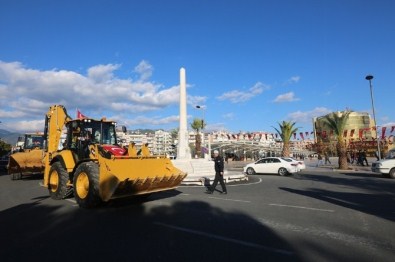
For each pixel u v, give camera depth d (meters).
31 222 8.43
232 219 8.63
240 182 20.20
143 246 6.27
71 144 12.53
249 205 10.91
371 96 33.12
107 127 13.20
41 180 21.94
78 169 10.73
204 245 6.31
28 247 6.28
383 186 16.81
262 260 5.45
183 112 25.27
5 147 60.16
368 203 11.21
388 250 5.92
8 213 9.67
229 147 64.81
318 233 7.13
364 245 6.23
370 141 48.88
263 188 16.44
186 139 25.23
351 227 7.68
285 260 5.44
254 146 65.88
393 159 22.61
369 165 38.56
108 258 5.62
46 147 13.84
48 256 5.76
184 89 25.33
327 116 34.19
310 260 5.43
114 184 9.48
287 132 43.44
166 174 11.09
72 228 7.75
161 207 10.53
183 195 13.67
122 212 9.70
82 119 12.47
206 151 50.72
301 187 16.69
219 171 14.23
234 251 5.93
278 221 8.36
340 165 32.50
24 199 12.55
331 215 9.09
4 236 7.07
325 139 43.62
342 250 5.93
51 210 10.12
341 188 15.96
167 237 6.89
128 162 10.38
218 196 13.34
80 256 5.74
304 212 9.58
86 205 10.22
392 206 10.57
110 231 7.43
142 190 10.45
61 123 13.31
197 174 22.28
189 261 5.43
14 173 22.28
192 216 9.06
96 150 10.41
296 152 82.19
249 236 6.93
